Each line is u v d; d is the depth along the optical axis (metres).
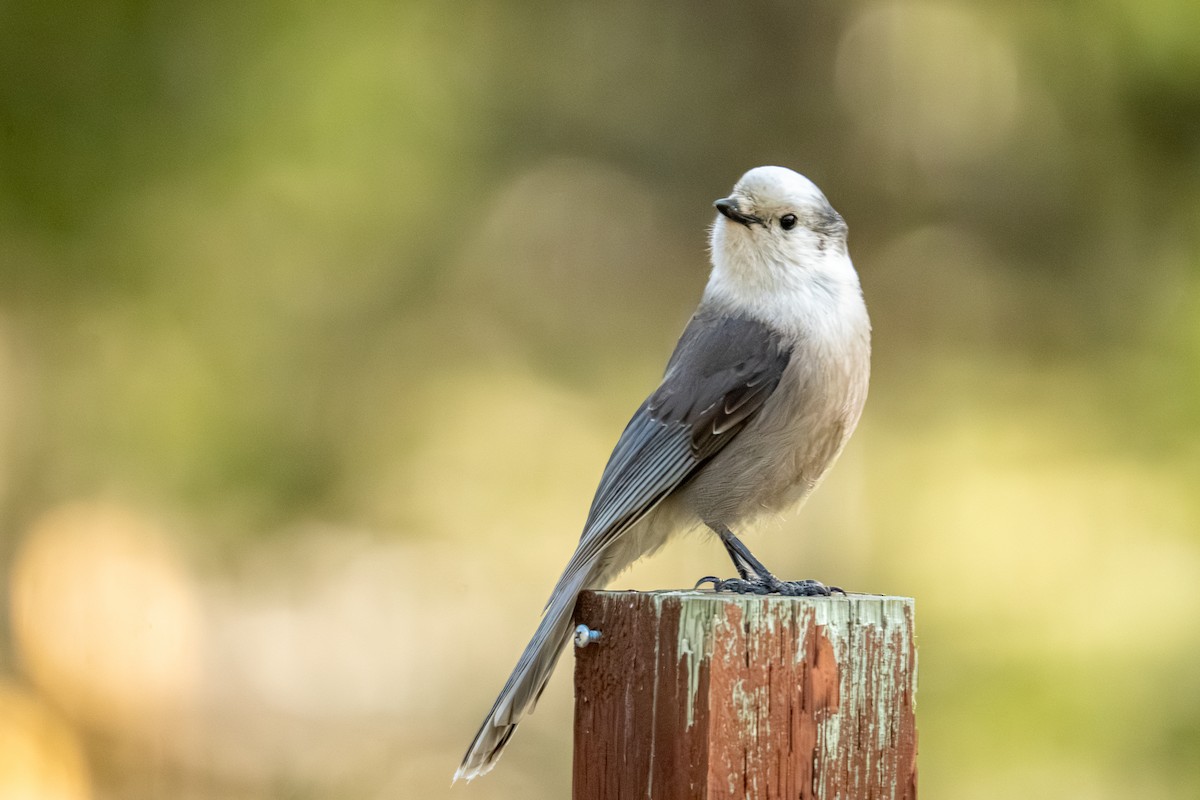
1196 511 12.16
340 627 14.23
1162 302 13.80
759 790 4.69
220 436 12.09
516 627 15.07
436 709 14.54
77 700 12.40
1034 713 10.88
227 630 13.38
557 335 16.86
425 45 14.22
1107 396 13.40
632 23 18.02
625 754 4.88
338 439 13.40
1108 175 14.65
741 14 17.98
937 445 14.17
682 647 4.76
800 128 17.72
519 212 16.62
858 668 4.82
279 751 13.35
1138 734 10.73
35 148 10.55
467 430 15.40
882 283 16.58
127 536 12.29
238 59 11.55
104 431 11.73
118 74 10.79
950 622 11.80
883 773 4.82
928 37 16.47
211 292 11.82
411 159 13.83
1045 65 15.34
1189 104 14.30
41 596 12.17
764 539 14.78
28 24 10.55
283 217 12.19
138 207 11.00
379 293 14.07
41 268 10.92
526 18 17.06
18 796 11.98
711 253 7.56
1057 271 15.24
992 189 16.05
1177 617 11.38
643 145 18.03
